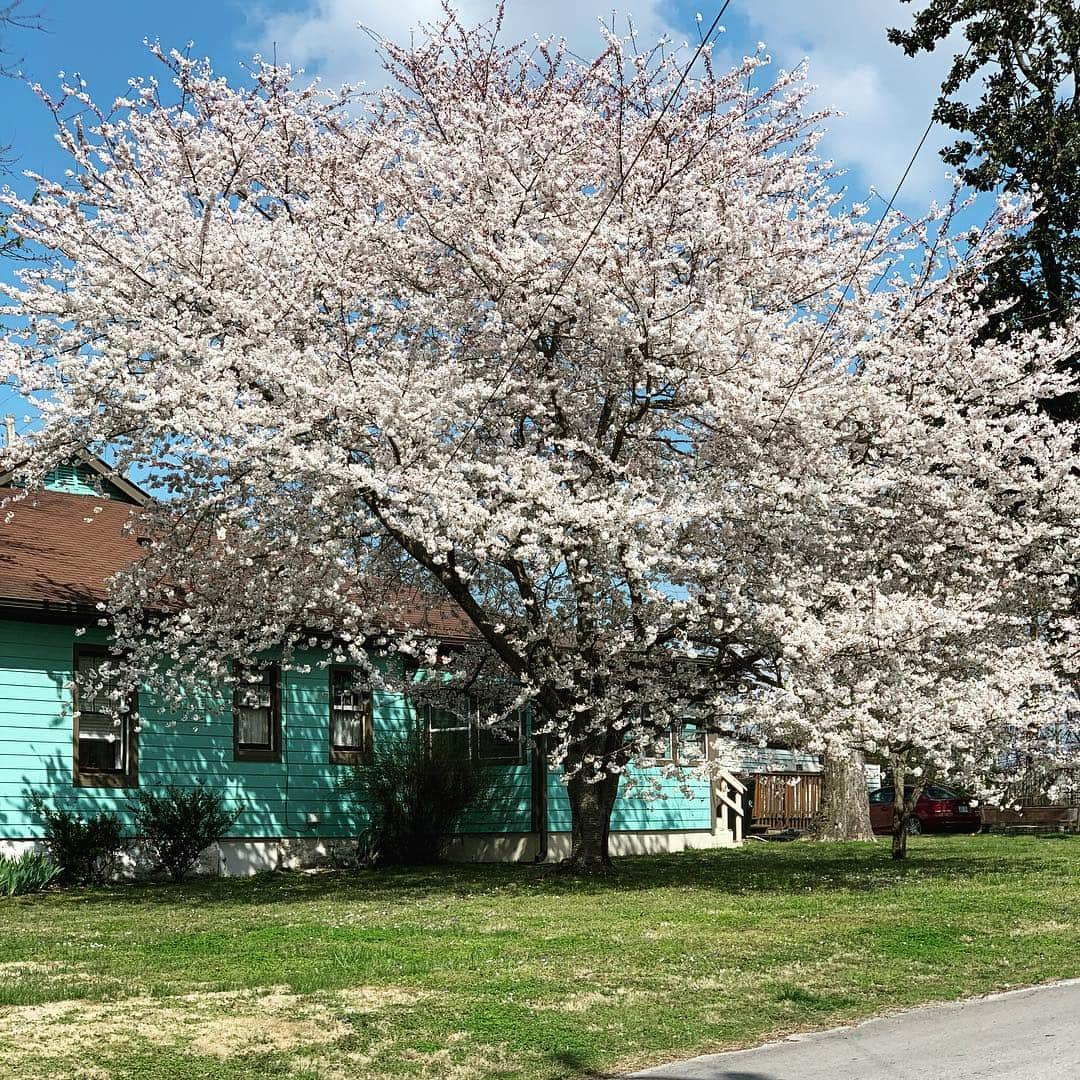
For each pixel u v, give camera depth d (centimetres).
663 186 1485
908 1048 690
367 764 1995
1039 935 1055
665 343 1387
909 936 1048
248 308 1334
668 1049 709
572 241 1392
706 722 1534
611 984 859
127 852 1716
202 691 1562
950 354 1542
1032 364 1711
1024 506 1574
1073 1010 774
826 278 1525
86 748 1705
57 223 1338
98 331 1352
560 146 1455
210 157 1448
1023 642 1577
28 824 1627
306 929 1107
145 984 852
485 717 2025
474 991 831
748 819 3016
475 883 1593
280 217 1475
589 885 1515
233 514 1355
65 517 1975
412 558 1681
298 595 1491
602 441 1505
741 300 1418
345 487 1330
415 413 1301
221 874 1808
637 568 1313
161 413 1299
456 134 1501
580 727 1576
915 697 1335
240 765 1861
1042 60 2516
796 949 993
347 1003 795
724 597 1440
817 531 1435
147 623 1684
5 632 1633
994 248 1590
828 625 1384
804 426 1392
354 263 1448
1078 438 1672
